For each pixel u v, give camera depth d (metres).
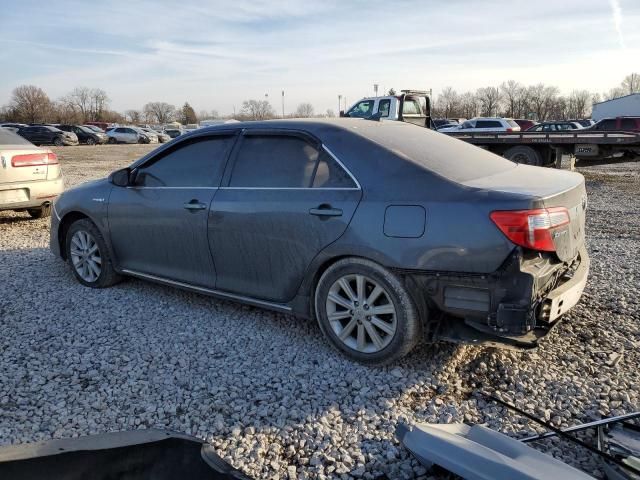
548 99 84.94
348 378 3.18
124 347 3.59
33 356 3.45
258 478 2.36
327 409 2.87
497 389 3.06
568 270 3.30
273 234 3.53
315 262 3.38
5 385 3.09
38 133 37.03
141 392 3.03
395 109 16.27
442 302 2.97
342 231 3.21
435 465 2.16
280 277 3.59
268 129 3.75
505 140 13.56
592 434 2.62
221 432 2.68
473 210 2.84
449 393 3.02
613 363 3.30
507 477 1.90
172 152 4.23
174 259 4.19
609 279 4.90
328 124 3.59
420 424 2.38
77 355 3.47
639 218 8.28
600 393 2.98
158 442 2.01
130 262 4.54
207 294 4.07
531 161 13.53
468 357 3.40
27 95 82.56
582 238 3.36
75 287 4.82
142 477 1.86
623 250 6.07
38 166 7.59
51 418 2.78
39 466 1.83
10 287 4.80
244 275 3.79
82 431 2.68
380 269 3.12
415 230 2.97
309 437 2.64
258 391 3.05
